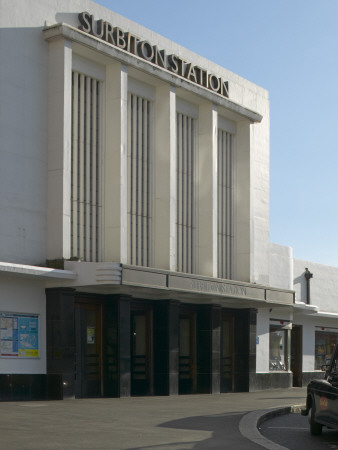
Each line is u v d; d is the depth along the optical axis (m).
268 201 33.16
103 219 24.31
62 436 12.98
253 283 30.42
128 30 26.14
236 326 30.91
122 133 24.36
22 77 22.33
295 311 34.72
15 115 22.06
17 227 21.88
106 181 24.38
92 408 18.91
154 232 26.39
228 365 30.62
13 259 21.67
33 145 22.50
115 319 24.30
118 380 24.02
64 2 23.78
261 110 33.09
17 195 21.94
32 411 17.33
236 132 31.14
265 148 33.16
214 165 28.48
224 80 30.81
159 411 18.72
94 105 24.41
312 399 15.73
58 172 22.66
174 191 26.47
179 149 27.97
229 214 30.48
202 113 28.84
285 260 36.25
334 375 15.01
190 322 28.80
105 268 22.30
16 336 21.78
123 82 24.56
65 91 22.81
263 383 31.80
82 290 23.73
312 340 38.00
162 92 26.67
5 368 21.38
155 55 26.34
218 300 28.80
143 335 26.59
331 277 41.66
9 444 11.72
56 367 22.31
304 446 13.98
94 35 24.30
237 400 23.92
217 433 14.57
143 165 26.22
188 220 28.11
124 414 17.53
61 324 22.42
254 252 31.91
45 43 23.06
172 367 26.41
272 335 33.66
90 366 24.11
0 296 21.44
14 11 22.27
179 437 13.70
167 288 24.58
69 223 22.77
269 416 18.89
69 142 22.86
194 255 28.22
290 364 35.28
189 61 28.91
